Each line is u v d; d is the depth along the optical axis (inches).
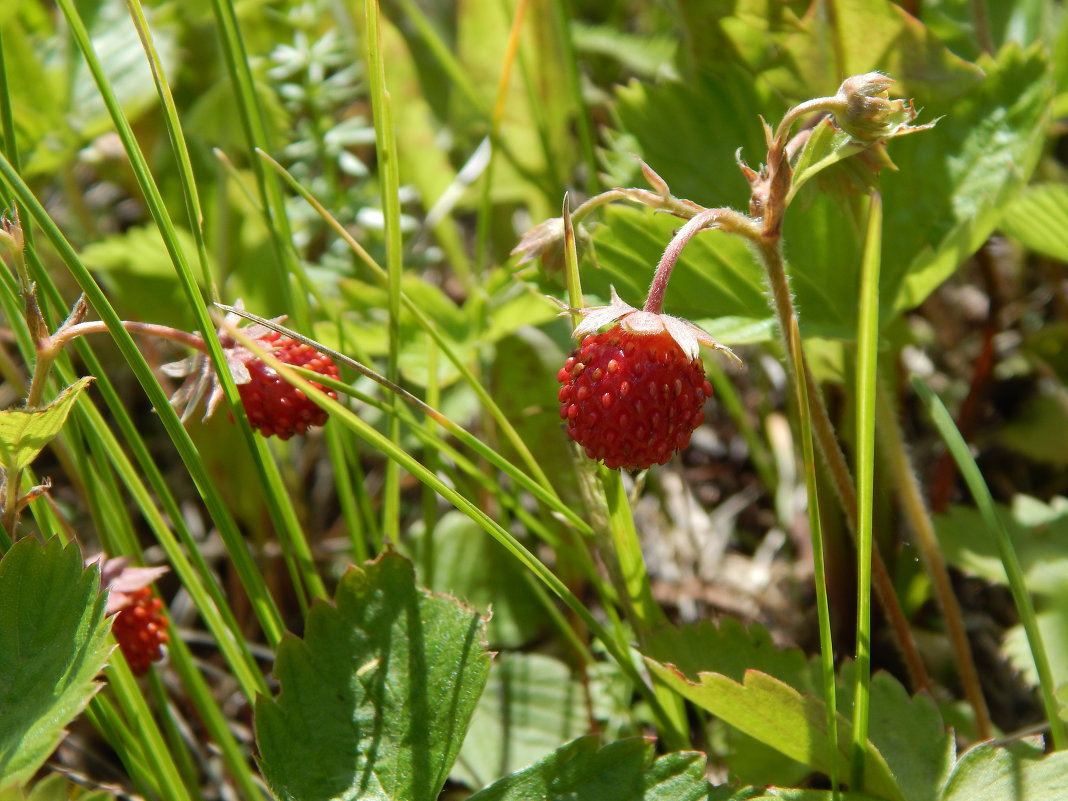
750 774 7.8
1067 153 10.4
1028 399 9.8
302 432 7.2
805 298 8.1
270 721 7.0
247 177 9.8
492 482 7.9
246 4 10.1
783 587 9.6
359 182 10.4
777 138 6.9
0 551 7.0
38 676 6.7
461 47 10.0
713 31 8.4
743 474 10.4
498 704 8.7
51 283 7.5
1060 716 7.2
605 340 6.9
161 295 9.6
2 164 6.9
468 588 9.2
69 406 6.7
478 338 8.9
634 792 7.0
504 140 10.0
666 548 9.9
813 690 7.5
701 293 8.1
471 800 7.0
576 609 7.4
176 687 8.9
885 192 8.1
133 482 7.6
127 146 7.0
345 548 9.8
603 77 10.7
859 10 8.1
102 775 8.6
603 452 6.8
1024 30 9.7
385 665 7.1
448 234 10.2
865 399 6.7
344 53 10.3
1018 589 7.1
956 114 8.2
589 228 8.1
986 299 10.3
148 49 7.2
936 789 7.1
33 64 9.5
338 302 9.1
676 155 8.4
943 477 9.6
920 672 8.0
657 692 7.6
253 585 7.5
